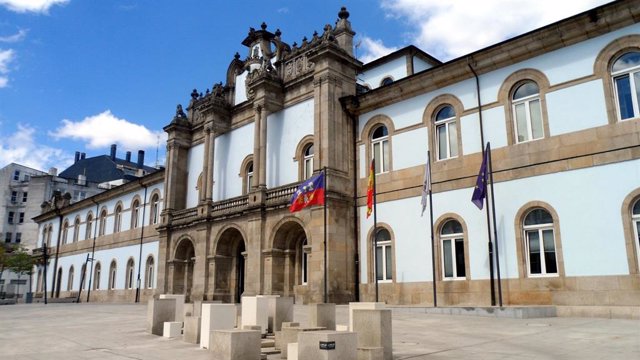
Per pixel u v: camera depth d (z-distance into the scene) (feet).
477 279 69.56
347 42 92.68
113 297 153.17
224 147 115.75
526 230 66.44
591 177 61.41
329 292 79.51
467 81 75.77
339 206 84.48
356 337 29.14
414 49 109.81
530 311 56.75
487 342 39.04
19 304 143.13
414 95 82.23
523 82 70.03
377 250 82.94
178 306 54.90
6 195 305.32
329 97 87.71
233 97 117.50
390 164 83.66
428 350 35.94
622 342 37.06
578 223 61.52
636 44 60.08
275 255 91.20
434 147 78.59
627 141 59.36
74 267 182.70
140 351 39.99
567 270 61.46
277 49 106.42
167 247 120.98
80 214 187.11
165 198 125.08
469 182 72.95
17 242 295.69
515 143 69.26
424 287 75.51
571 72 65.00
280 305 45.65
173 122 126.21
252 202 96.17
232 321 42.52
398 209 81.00
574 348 35.17
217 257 104.06
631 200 58.13
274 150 101.04
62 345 44.57
